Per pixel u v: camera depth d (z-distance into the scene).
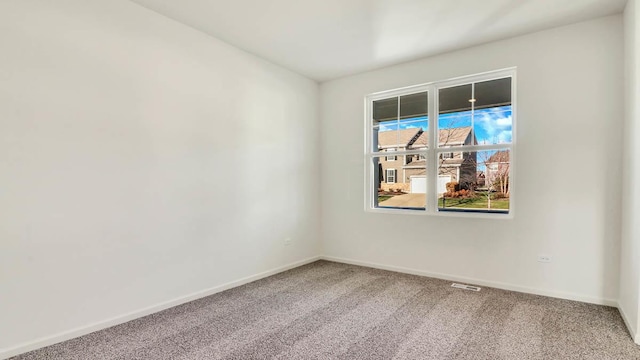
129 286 2.73
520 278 3.38
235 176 3.65
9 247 2.14
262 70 3.99
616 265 2.93
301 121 4.59
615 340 2.35
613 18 2.93
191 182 3.21
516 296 3.24
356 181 4.58
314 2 2.74
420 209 4.11
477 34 3.33
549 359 2.11
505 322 2.65
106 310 2.59
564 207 3.15
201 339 2.41
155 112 2.92
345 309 2.96
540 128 3.26
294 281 3.81
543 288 3.26
